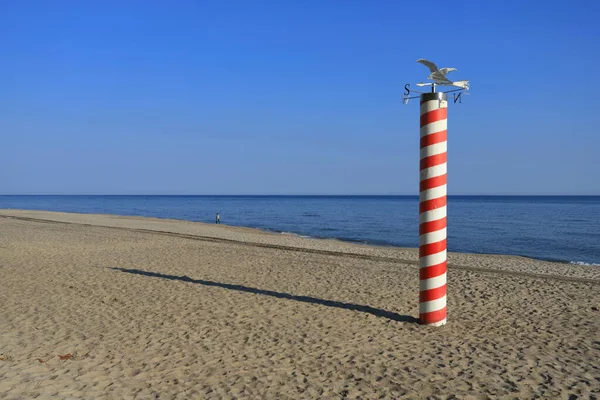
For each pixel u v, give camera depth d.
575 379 5.29
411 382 5.21
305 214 65.19
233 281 10.65
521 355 6.06
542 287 10.43
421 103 7.15
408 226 42.69
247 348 6.29
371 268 12.75
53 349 6.16
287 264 13.22
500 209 83.31
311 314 7.91
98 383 5.12
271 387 5.07
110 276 11.01
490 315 8.05
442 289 7.34
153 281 10.50
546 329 7.23
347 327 7.21
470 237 32.25
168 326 7.21
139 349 6.23
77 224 28.72
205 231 26.72
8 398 4.63
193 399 4.77
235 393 4.92
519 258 18.36
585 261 21.12
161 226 29.64
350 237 32.12
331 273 11.86
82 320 7.50
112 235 21.28
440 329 7.17
